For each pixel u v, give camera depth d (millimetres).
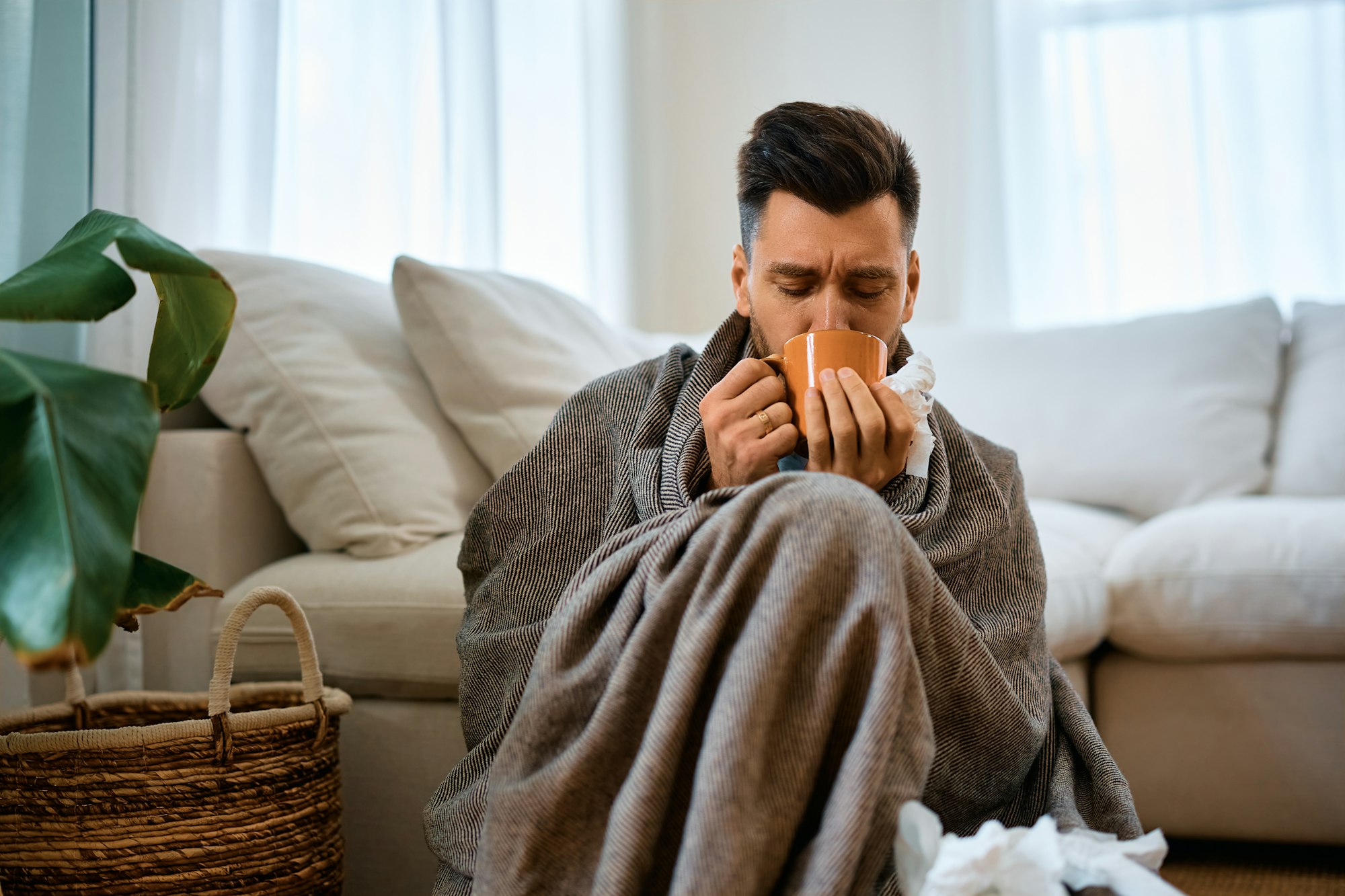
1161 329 2246
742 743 675
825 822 675
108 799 1006
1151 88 2736
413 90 2094
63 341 1487
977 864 650
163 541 1482
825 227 1014
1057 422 2203
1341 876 1528
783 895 678
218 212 1743
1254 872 1552
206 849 1033
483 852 773
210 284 910
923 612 773
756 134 1090
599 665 780
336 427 1486
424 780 1331
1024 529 1090
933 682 814
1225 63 2695
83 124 1498
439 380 1606
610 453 1096
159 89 1612
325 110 1985
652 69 3121
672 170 3139
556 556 1061
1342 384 2098
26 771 1004
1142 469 2117
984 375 2291
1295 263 2656
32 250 1449
